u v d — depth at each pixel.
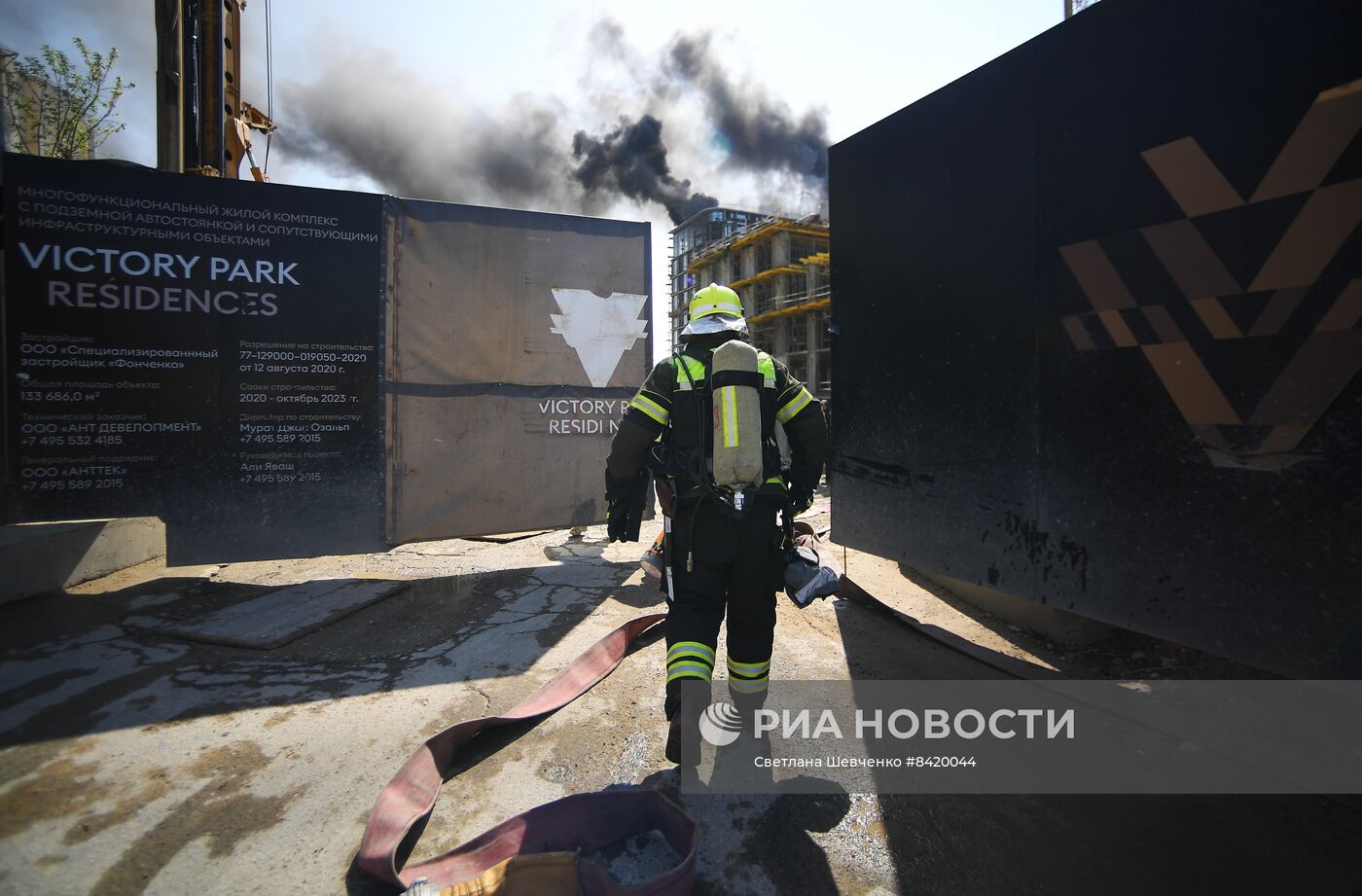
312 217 4.41
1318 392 1.88
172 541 4.15
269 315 4.32
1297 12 1.89
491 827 1.95
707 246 44.75
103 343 4.02
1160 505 2.27
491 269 4.88
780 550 2.28
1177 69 2.19
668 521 2.22
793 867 1.81
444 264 4.74
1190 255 2.16
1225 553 2.10
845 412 3.71
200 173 5.70
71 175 3.96
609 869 1.81
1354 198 1.79
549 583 4.43
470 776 2.22
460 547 5.49
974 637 3.50
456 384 4.79
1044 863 1.81
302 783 2.16
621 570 4.76
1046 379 2.64
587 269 5.16
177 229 4.14
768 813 2.04
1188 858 1.81
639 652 3.28
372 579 4.44
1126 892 1.69
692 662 2.02
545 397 5.05
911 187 3.25
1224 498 2.10
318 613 3.68
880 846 1.89
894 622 3.71
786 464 2.49
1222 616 2.10
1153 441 2.28
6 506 3.92
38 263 3.91
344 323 4.48
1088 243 2.47
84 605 3.80
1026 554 2.73
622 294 5.28
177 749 2.34
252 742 2.40
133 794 2.08
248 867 1.78
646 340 5.38
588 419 5.19
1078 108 2.49
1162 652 3.10
